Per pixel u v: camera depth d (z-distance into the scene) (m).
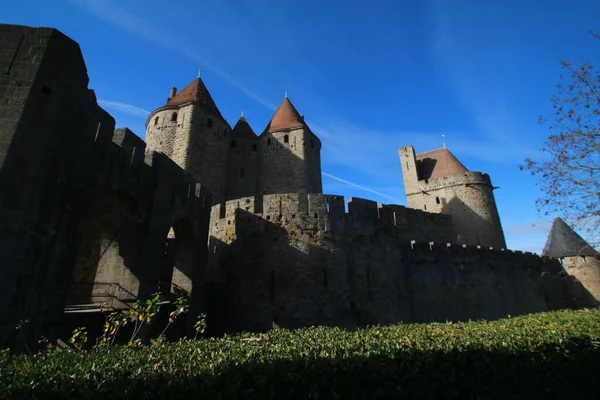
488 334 7.69
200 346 6.72
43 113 8.35
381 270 20.44
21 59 8.55
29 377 4.20
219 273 20.80
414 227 35.06
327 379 4.62
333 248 19.69
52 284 8.37
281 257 19.42
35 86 8.34
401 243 23.23
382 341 6.91
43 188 8.03
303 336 8.05
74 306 12.27
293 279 18.92
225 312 19.30
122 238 12.95
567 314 13.23
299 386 4.46
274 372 4.53
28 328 7.51
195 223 17.55
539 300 32.47
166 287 16.95
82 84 9.77
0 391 3.72
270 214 20.44
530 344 6.80
